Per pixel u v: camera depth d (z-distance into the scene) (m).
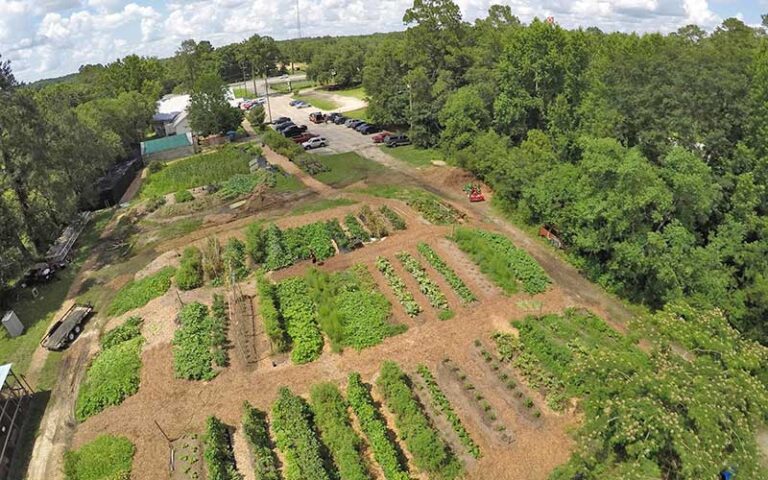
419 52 74.88
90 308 36.31
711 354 22.62
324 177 59.56
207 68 138.75
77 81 135.38
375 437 23.88
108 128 72.69
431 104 68.25
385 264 39.09
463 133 60.09
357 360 29.97
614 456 21.98
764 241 35.94
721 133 39.31
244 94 131.12
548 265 39.75
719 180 38.84
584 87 56.38
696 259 34.19
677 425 19.17
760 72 39.06
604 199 35.91
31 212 43.84
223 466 23.12
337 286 36.44
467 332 31.98
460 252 40.94
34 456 25.31
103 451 24.73
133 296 37.12
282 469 23.25
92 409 27.50
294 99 119.56
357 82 134.75
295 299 35.09
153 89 109.38
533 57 55.47
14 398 28.59
